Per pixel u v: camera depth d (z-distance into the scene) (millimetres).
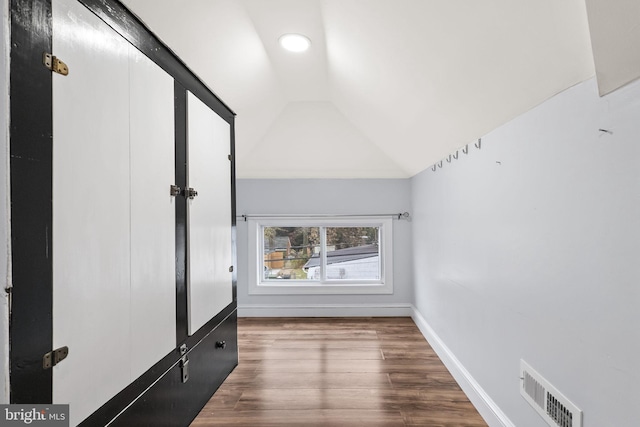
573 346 989
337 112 2607
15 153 723
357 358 2279
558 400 1055
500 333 1439
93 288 932
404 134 2275
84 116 901
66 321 842
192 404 1551
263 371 2090
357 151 2996
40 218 775
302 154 3023
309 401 1739
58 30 819
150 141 1216
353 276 3381
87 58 913
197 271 1578
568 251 1010
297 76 2123
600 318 884
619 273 822
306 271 3402
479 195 1651
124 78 1070
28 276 751
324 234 3377
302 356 2320
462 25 1042
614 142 832
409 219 3281
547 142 1108
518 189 1292
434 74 1396
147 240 1193
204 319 1661
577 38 831
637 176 769
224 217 1925
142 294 1162
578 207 965
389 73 1617
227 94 1912
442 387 1877
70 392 854
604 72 788
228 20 1447
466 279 1826
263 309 3305
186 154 1499
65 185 840
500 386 1440
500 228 1437
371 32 1371
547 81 1027
